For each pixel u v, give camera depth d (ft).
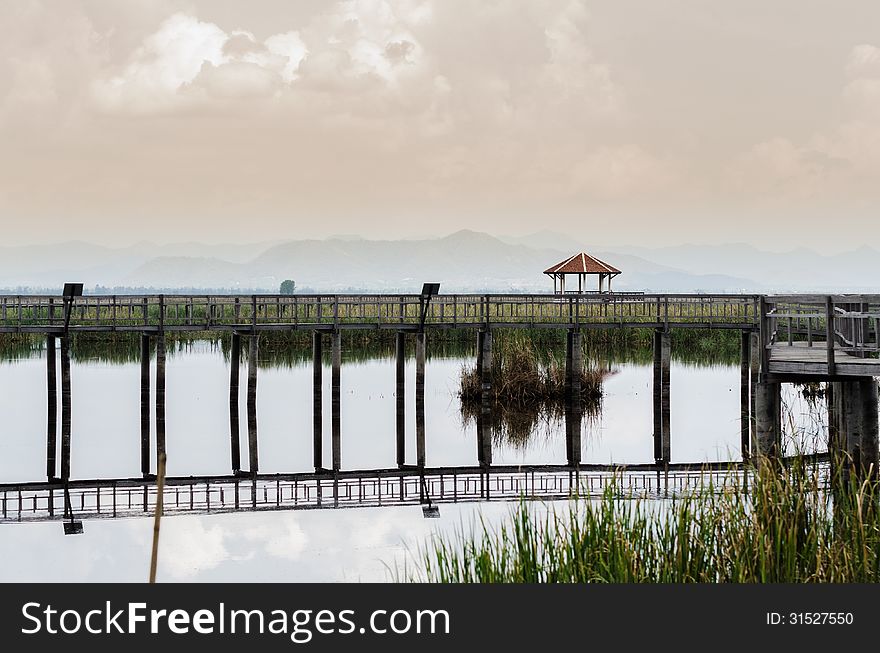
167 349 415.85
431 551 120.98
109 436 220.84
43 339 420.36
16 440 216.33
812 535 78.74
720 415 244.63
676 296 226.17
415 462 196.03
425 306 225.76
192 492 150.41
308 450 209.56
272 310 419.13
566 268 375.86
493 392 250.57
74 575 114.52
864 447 111.65
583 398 259.39
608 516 81.10
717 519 80.59
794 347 137.80
